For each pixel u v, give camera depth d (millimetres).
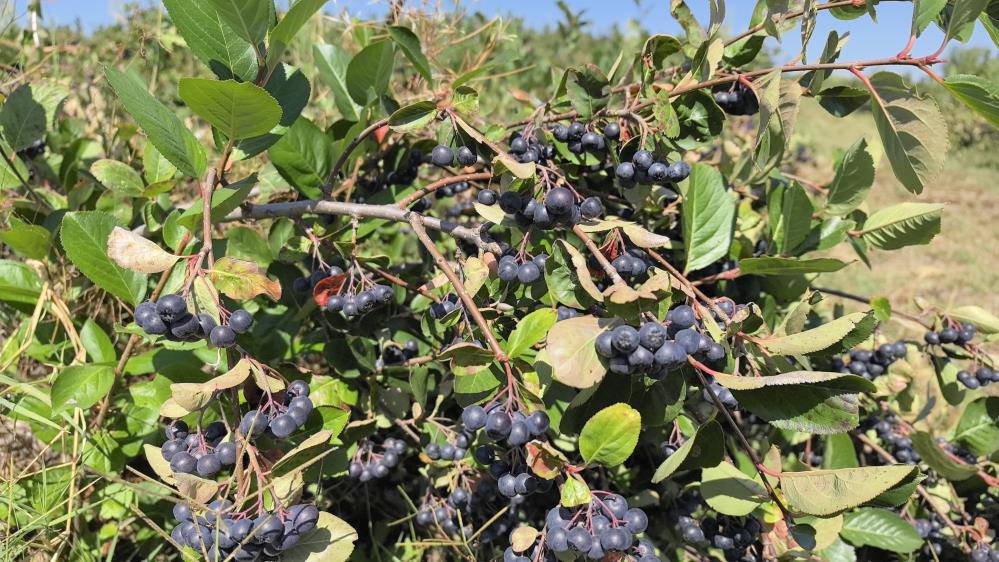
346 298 366
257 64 330
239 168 579
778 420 300
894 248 467
